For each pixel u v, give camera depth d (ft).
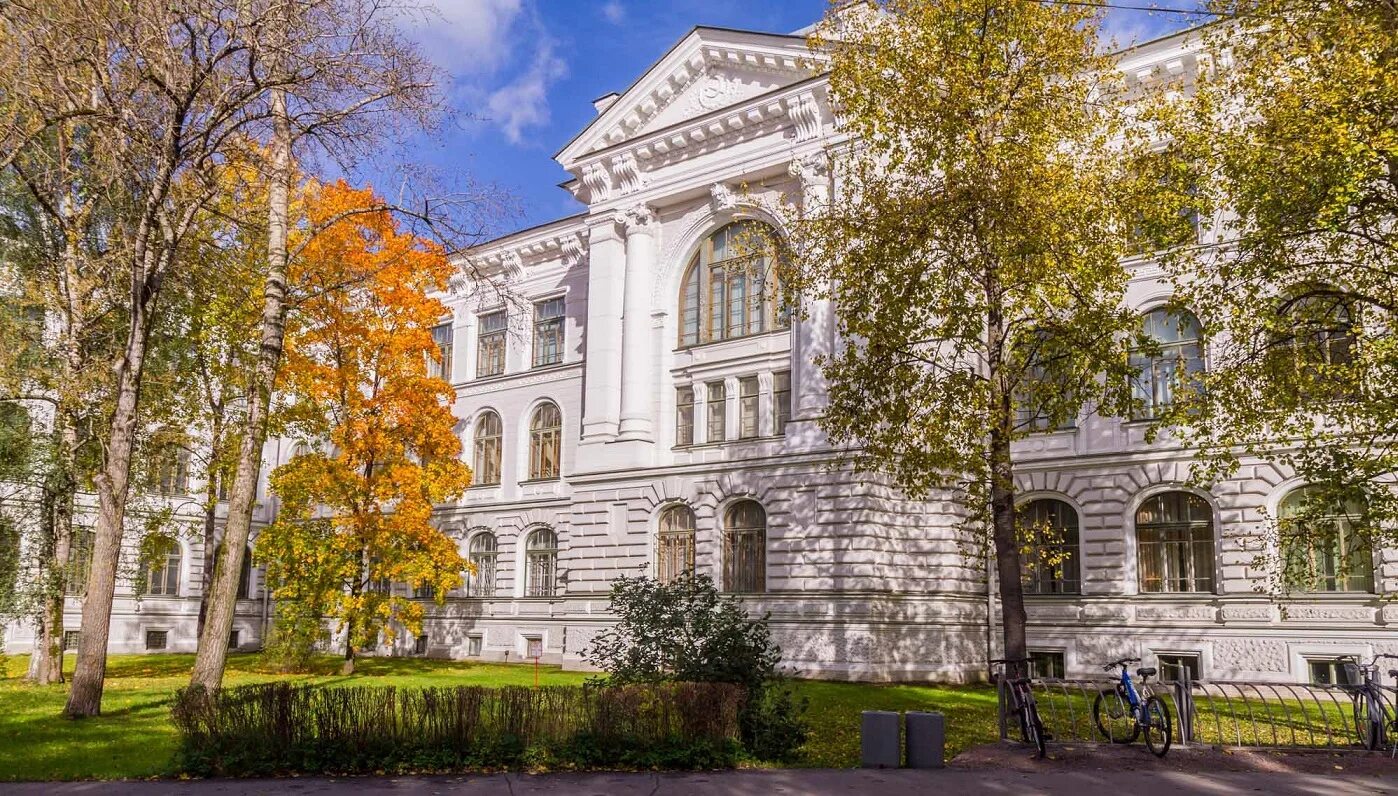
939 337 73.00
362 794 40.50
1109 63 72.95
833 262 79.46
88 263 81.05
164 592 152.46
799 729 52.47
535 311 147.95
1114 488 100.27
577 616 122.42
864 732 49.29
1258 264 64.03
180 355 96.02
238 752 44.86
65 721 61.21
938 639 102.27
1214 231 96.27
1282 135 60.95
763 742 50.21
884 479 103.50
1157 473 97.96
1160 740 54.19
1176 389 70.54
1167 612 96.22
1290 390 64.08
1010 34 71.20
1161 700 51.80
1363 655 86.89
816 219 81.15
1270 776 45.88
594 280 128.98
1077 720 68.95
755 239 113.50
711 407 119.85
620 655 59.62
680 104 124.67
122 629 147.33
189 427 114.93
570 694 48.37
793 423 109.40
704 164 120.37
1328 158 58.08
